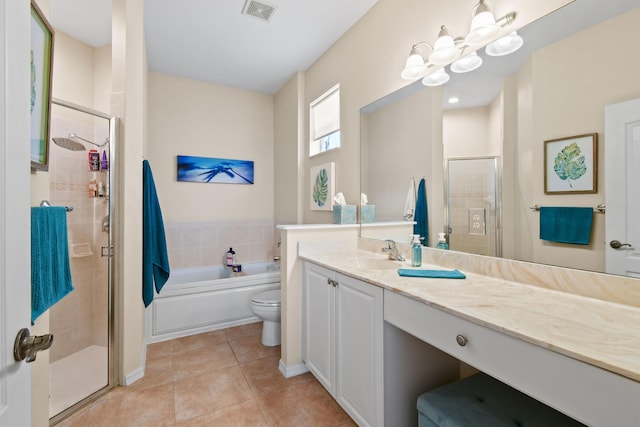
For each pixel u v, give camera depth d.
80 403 1.64
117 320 1.85
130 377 1.88
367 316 1.39
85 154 2.16
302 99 3.28
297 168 3.28
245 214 3.75
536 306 0.99
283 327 2.04
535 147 1.22
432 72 1.68
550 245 1.18
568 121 1.11
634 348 0.69
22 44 0.59
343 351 1.57
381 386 1.30
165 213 3.27
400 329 1.32
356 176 2.40
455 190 1.56
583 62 1.07
